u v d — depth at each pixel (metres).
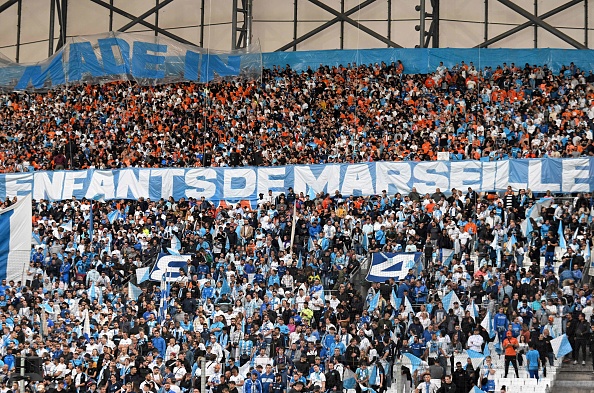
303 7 55.03
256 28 55.34
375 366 26.38
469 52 50.91
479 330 27.64
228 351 28.75
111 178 42.59
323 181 40.81
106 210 41.56
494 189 39.06
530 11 53.00
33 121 52.00
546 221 35.09
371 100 49.19
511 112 46.66
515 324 28.34
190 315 30.75
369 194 40.31
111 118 50.94
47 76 49.84
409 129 46.38
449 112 47.41
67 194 42.84
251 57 48.75
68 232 38.38
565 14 52.69
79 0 57.75
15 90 50.47
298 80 51.38
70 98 52.72
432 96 48.94
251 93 50.84
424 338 27.50
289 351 27.59
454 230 34.75
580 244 32.44
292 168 41.22
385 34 53.94
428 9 53.47
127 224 39.53
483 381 26.05
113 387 26.92
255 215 38.12
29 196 33.59
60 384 26.69
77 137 50.16
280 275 33.22
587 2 52.53
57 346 28.25
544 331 27.34
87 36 48.75
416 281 30.55
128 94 52.06
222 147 47.19
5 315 30.58
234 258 35.25
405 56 51.28
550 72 49.78
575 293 29.42
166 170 42.22
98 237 38.06
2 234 33.06
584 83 48.66
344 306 29.97
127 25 57.12
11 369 27.39
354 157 44.06
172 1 56.75
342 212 38.00
